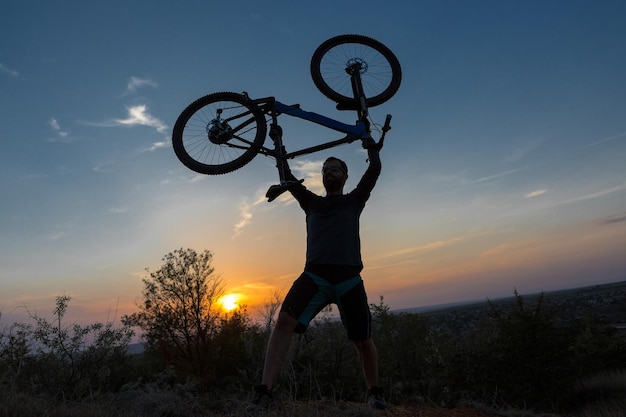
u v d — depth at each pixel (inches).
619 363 591.8
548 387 507.8
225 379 439.8
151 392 207.8
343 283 146.4
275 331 142.9
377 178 165.8
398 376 521.0
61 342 261.3
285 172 196.4
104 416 147.3
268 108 208.8
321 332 399.5
